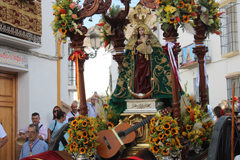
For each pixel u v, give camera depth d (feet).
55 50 36.91
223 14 19.04
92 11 18.15
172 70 15.57
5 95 31.94
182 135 15.48
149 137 15.71
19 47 32.09
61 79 38.99
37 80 34.24
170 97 17.93
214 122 20.27
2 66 29.81
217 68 49.78
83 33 18.47
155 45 18.31
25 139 26.35
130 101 17.85
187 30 15.85
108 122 18.22
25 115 32.91
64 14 17.83
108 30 21.35
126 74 19.27
